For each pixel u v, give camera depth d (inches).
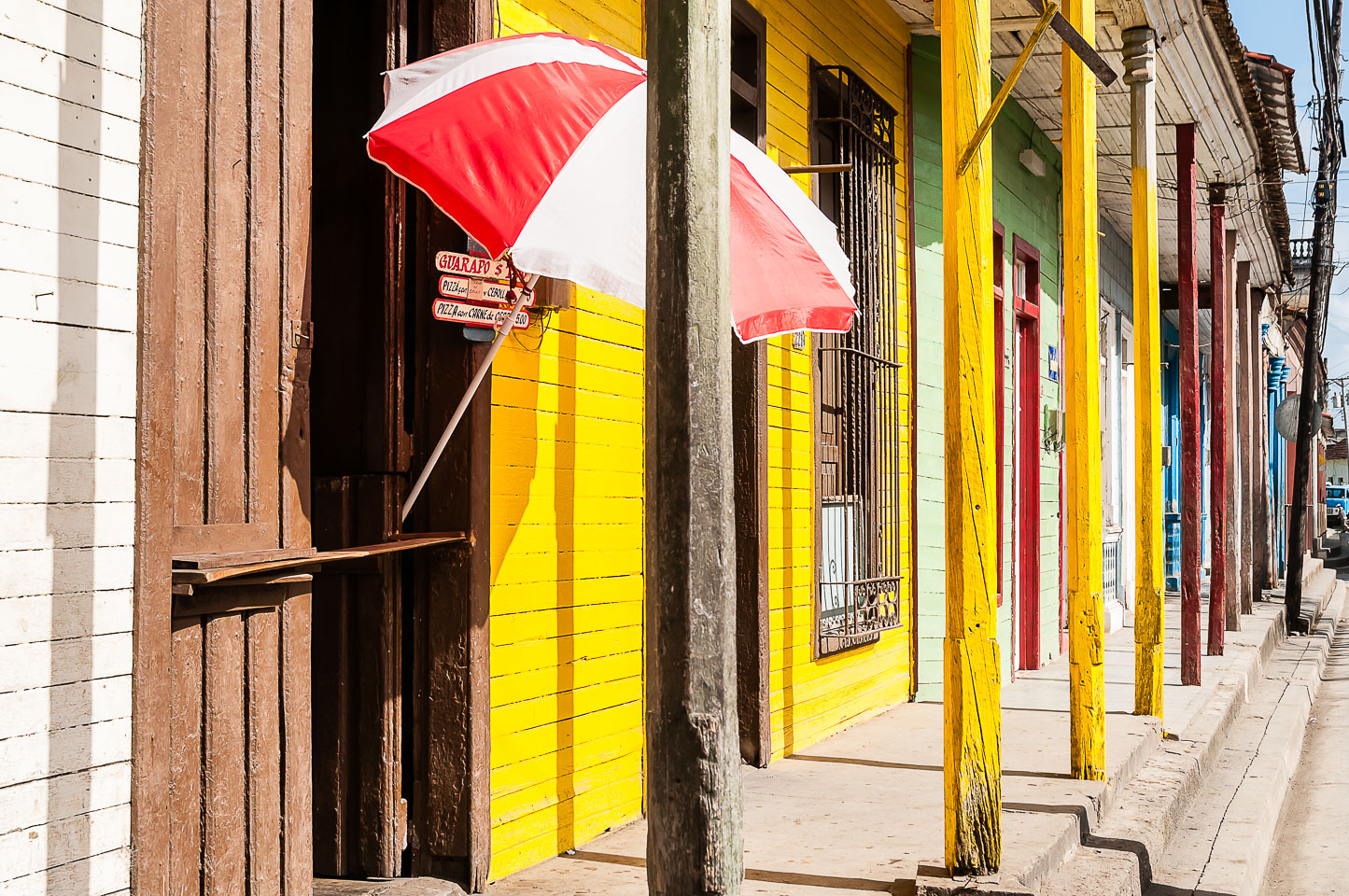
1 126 95.6
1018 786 231.8
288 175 134.0
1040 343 450.3
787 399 272.5
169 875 115.8
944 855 182.9
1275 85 458.0
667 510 90.0
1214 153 470.0
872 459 311.0
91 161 103.6
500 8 175.5
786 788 237.3
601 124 140.9
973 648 167.8
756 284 171.8
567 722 190.2
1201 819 274.5
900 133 340.8
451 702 163.8
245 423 127.7
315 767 165.5
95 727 102.7
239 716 126.1
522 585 179.0
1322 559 1544.0
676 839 88.9
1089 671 238.2
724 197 92.4
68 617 100.4
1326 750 402.3
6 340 95.8
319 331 168.7
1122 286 641.0
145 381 108.3
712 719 89.4
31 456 97.7
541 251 131.0
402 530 165.6
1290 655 634.8
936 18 206.8
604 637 202.1
